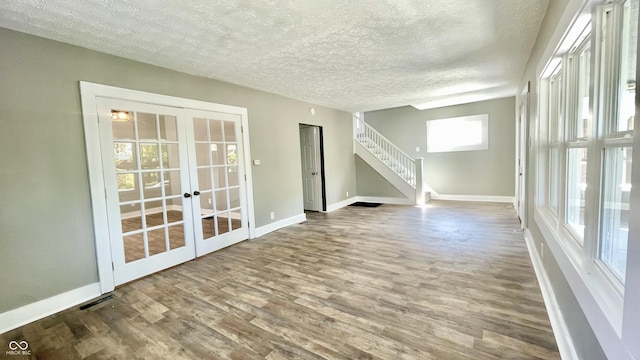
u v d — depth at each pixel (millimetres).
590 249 1433
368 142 7754
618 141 1226
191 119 3598
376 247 3750
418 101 5969
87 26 2295
